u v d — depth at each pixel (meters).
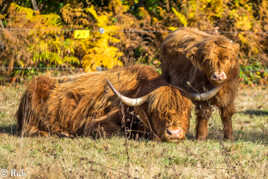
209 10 54.03
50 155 20.62
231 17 54.03
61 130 26.23
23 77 49.09
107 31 47.19
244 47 55.12
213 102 25.36
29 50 46.97
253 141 25.28
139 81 24.98
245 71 54.28
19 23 46.59
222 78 23.03
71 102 26.20
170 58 28.56
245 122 32.50
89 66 47.28
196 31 30.06
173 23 54.06
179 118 22.55
